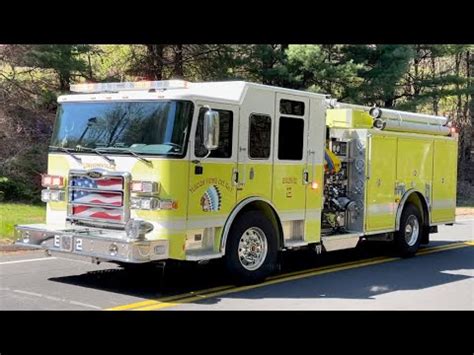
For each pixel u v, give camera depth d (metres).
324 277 9.11
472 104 33.06
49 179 8.16
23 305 6.77
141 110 7.60
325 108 9.39
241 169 8.01
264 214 8.55
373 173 10.48
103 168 7.71
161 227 7.20
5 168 16.27
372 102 25.41
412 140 11.48
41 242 7.71
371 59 24.75
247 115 8.08
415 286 8.66
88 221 7.76
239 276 8.10
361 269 9.94
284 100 8.64
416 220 11.67
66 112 8.31
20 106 17.55
